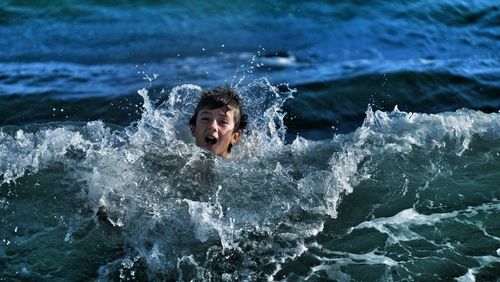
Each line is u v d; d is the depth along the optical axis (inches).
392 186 615.8
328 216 569.3
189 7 1242.0
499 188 611.8
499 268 500.7
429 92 895.1
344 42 1079.6
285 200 582.9
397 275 495.5
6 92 873.5
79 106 842.2
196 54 1035.9
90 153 639.1
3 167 622.2
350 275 496.1
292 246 528.7
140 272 495.2
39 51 1044.5
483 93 898.7
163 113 740.7
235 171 616.7
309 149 670.5
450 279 490.0
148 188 589.0
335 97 870.4
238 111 671.1
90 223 551.5
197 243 525.7
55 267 501.0
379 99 875.4
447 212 576.7
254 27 1148.5
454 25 1141.7
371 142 681.6
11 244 526.6
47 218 558.9
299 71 958.4
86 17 1188.5
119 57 1023.0
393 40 1084.5
